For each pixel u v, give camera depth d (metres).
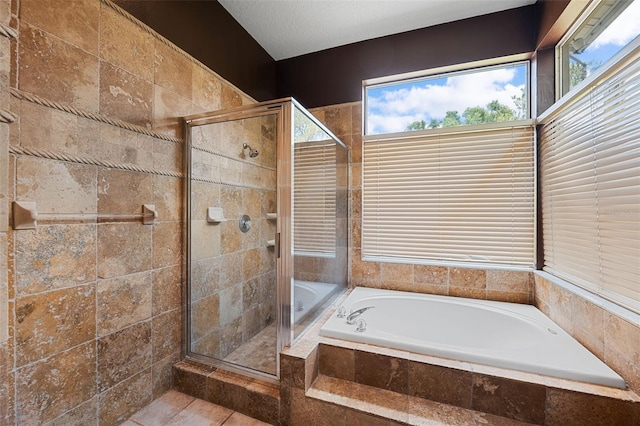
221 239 1.83
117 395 1.35
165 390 1.61
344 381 1.48
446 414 1.27
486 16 2.13
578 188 1.54
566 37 1.81
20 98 0.99
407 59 2.33
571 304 1.54
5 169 0.94
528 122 2.03
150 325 1.52
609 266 1.30
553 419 1.18
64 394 1.13
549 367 1.25
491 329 1.89
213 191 1.79
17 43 0.98
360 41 2.47
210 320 1.79
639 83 1.11
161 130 1.57
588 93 1.44
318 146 1.96
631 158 1.15
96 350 1.25
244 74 2.29
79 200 1.18
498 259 2.12
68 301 1.15
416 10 2.08
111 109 1.30
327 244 2.12
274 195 1.62
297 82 2.69
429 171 2.32
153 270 1.53
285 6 2.04
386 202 2.43
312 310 1.87
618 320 1.18
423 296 2.20
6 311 0.96
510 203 2.11
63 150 1.12
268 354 1.57
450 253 2.25
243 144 1.67
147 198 1.49
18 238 0.99
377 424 1.26
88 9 1.21
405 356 1.40
